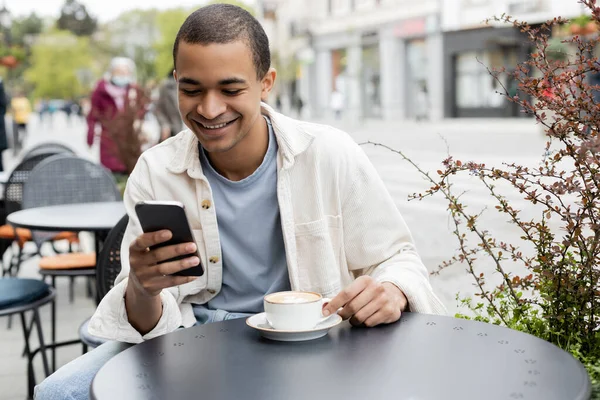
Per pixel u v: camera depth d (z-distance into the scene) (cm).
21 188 575
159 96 792
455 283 491
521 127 2338
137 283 168
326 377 137
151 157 211
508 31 2673
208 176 204
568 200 700
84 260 421
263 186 203
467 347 151
